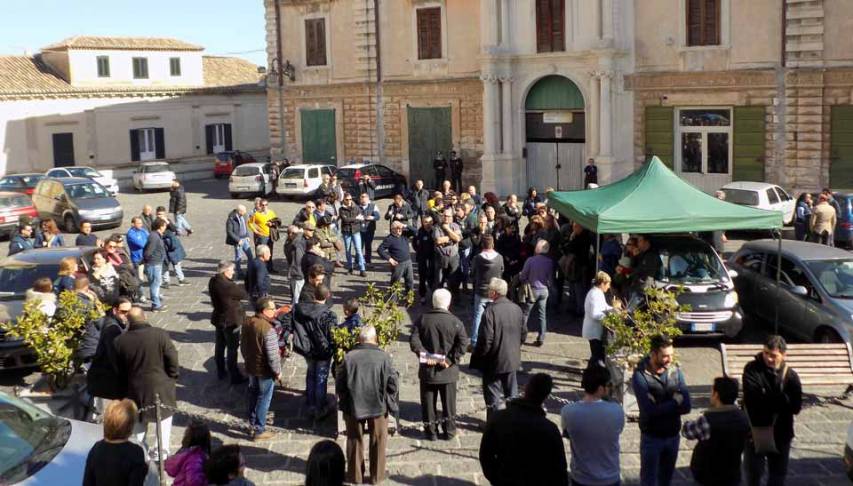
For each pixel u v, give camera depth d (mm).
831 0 26906
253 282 14727
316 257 16328
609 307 12648
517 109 33625
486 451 7695
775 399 8672
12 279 15508
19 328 11953
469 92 34938
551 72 32500
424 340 11008
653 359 8594
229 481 6953
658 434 8570
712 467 8062
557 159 33531
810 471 10125
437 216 18141
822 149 27797
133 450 7551
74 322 11945
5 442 8344
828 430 11312
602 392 8008
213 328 16781
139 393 10320
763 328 15961
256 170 37781
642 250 15844
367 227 21641
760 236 24953
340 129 38688
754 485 8977
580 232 16516
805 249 15469
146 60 49125
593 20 31172
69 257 16219
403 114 36781
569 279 16609
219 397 13016
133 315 10461
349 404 9914
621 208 14602
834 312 13891
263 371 11227
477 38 34469
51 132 44750
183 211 26281
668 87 30312
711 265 15516
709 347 14945
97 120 46344
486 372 11273
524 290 14898
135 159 48031
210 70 55562
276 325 13617
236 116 52812
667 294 11898
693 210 14523
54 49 46375
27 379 13820
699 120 30047
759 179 29078
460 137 35500
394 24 36375
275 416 12180
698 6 29375
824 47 27250
